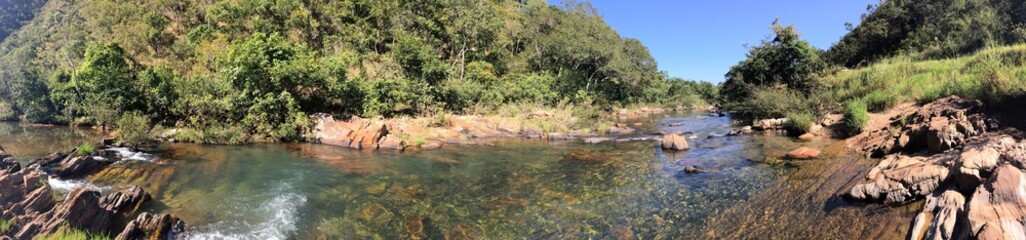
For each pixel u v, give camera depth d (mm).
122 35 48812
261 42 27047
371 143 22594
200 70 36344
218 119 25484
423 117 32219
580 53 65938
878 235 6969
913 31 42844
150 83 31812
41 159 16188
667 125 36719
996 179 5766
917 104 18062
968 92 15406
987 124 10867
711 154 17672
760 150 17484
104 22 58031
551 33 74312
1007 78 14062
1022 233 4871
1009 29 28469
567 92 58438
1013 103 12453
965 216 5516
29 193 8305
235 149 21281
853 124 17766
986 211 5391
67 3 86562
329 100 30484
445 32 55875
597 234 8766
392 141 22453
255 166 16625
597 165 16609
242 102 25266
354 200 11812
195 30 50375
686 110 72812
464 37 52906
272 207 11039
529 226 9484
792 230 7828
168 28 53781
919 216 6527
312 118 25906
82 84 35656
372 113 30562
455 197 12117
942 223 5844
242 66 25609
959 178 7070
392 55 41188
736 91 44094
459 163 17766
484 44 57250
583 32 84812
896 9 45438
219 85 27016
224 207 10977
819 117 23203
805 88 30062
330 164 17344
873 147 13445
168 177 14328
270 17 48719
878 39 46156
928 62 26891
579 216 10016
